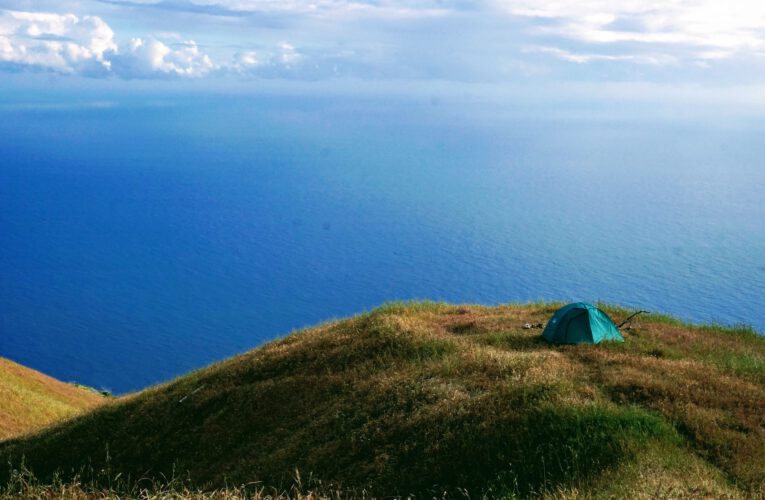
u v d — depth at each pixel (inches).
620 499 450.6
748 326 1207.6
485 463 602.2
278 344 1250.6
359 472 682.2
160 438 1024.2
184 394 1125.1
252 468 815.1
